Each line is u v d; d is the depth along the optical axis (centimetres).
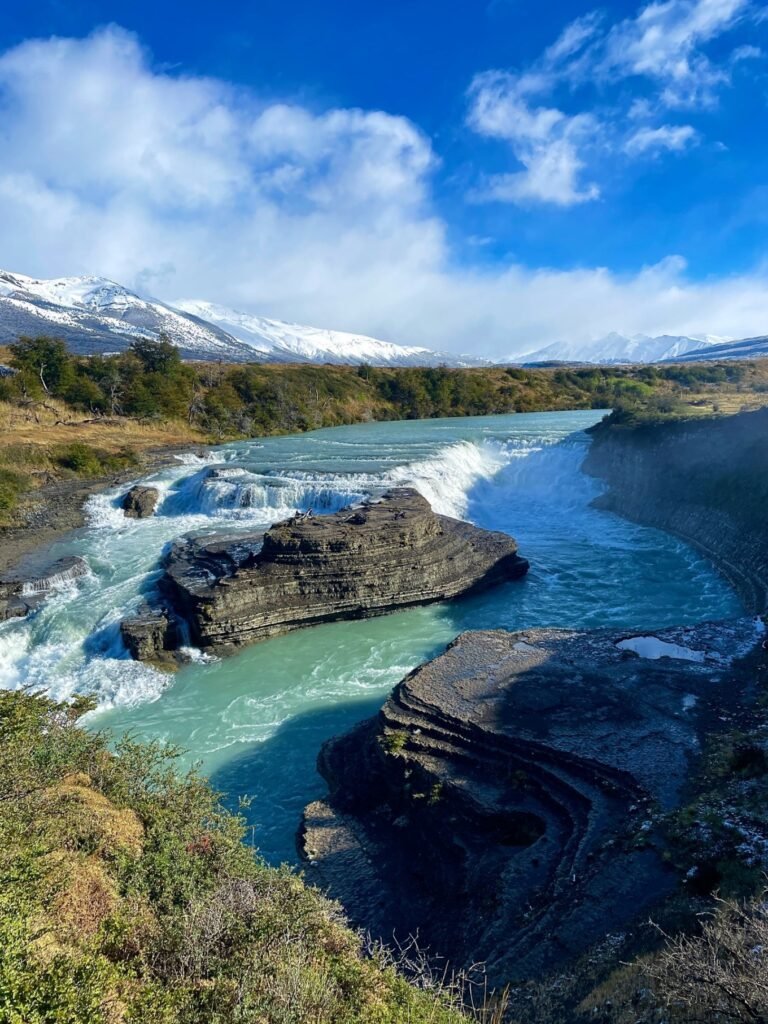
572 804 1284
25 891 688
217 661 2478
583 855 1125
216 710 2138
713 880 952
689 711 1508
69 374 7331
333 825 1507
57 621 2688
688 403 5931
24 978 544
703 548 3397
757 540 2986
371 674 2319
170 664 2448
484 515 4519
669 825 1106
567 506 4716
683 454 4106
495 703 1586
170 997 605
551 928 977
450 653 1883
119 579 3127
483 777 1414
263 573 2644
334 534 2739
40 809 902
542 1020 789
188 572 2808
